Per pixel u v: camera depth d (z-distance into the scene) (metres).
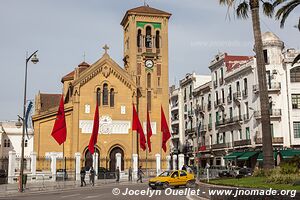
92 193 29.47
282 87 54.31
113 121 56.69
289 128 53.25
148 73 61.06
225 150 64.94
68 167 53.84
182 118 88.31
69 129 55.53
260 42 25.55
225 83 66.62
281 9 27.25
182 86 88.81
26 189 35.16
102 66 57.41
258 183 19.78
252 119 57.09
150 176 54.09
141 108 59.31
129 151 56.53
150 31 62.53
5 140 70.31
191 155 80.88
